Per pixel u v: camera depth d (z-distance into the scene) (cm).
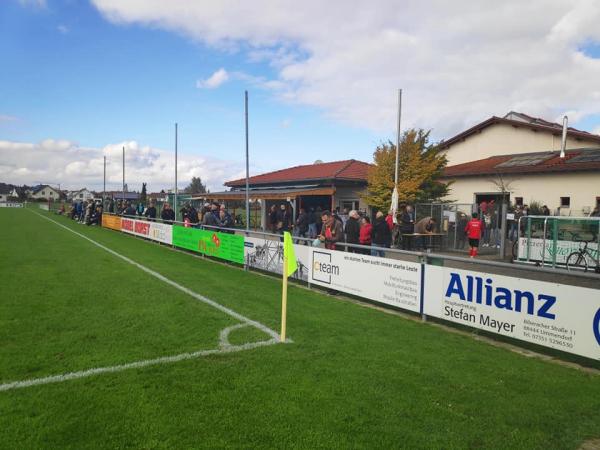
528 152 2600
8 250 1489
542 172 2089
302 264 1002
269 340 575
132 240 2034
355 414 377
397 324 677
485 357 531
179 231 1689
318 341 577
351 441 334
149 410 375
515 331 571
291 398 404
